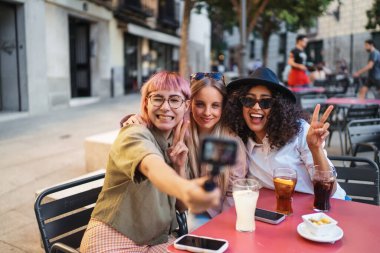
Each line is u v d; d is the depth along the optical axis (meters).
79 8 11.64
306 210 1.95
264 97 2.27
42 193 1.95
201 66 24.41
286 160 2.28
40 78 10.05
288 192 1.89
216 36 32.38
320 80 12.34
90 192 2.14
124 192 1.81
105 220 1.83
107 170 1.86
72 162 5.42
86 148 4.78
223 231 1.71
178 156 2.00
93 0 12.38
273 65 28.53
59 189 2.03
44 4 10.09
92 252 1.80
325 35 21.38
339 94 8.89
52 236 1.94
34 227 3.45
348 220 1.80
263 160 2.34
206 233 1.69
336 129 6.23
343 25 19.64
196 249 1.50
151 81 1.94
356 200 2.57
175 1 21.00
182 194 1.18
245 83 2.34
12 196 4.16
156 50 19.66
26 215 3.70
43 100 10.22
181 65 8.23
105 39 13.95
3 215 3.69
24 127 8.04
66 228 2.01
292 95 2.32
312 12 10.79
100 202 1.88
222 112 2.41
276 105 2.26
